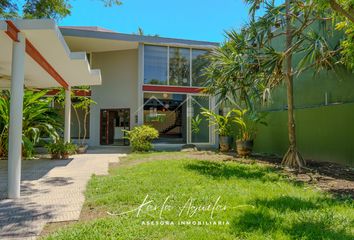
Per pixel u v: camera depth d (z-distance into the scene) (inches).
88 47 620.1
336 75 359.6
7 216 165.3
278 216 151.9
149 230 136.4
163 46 595.2
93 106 644.1
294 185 235.6
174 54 601.9
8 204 188.2
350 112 340.2
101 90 648.4
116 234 132.3
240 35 345.1
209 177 255.3
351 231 133.9
